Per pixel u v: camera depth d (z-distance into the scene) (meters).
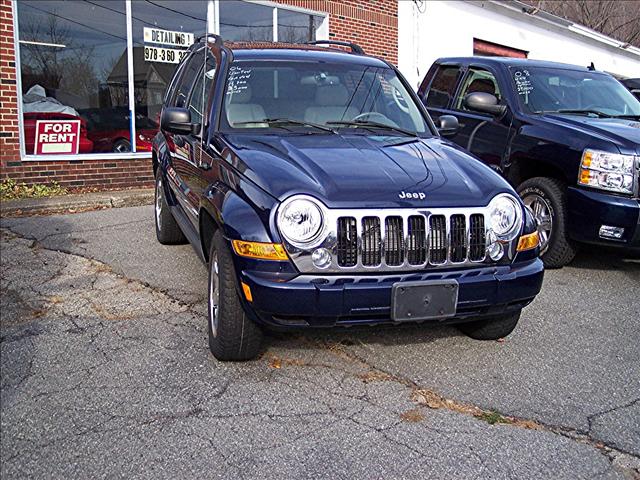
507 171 6.64
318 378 3.88
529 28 19.64
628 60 25.11
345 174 3.82
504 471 2.98
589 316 5.07
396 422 3.40
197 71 5.83
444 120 5.33
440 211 3.71
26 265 6.14
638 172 5.57
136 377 3.88
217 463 3.03
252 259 3.58
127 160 10.46
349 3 13.37
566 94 7.06
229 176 4.03
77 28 9.98
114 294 5.36
